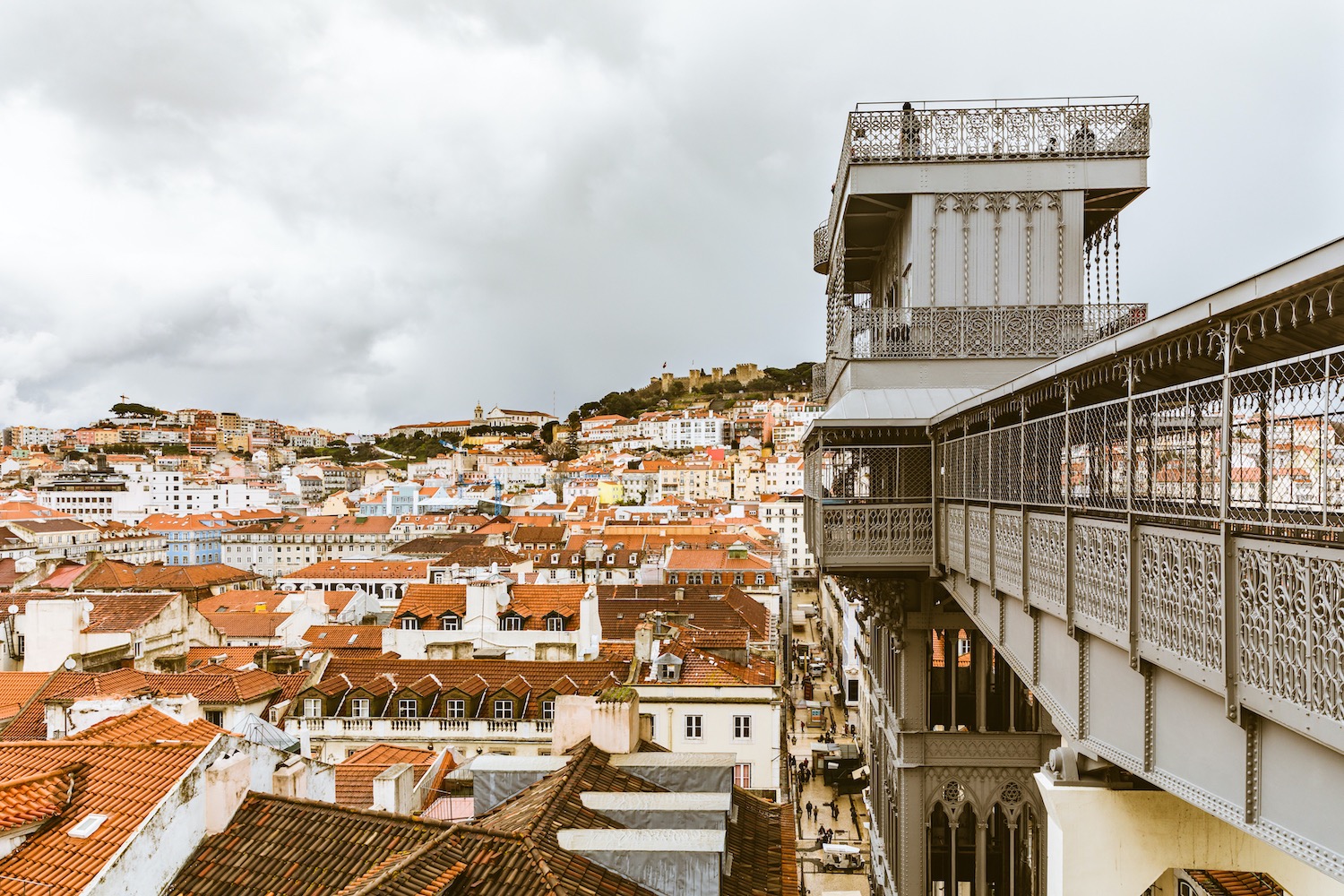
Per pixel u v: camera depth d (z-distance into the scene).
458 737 35.28
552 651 44.50
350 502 199.00
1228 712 6.55
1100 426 9.00
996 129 20.61
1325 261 5.22
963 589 15.59
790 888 13.68
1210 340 6.99
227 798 13.69
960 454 15.41
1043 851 20.52
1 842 11.88
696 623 52.34
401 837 12.93
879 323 20.20
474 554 92.12
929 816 21.11
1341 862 5.61
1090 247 22.38
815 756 49.72
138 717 16.64
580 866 12.09
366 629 49.56
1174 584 7.41
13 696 34.00
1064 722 10.23
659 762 15.73
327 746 35.50
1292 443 5.83
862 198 21.09
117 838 12.09
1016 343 19.77
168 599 46.03
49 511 153.12
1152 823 9.54
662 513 134.62
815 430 18.23
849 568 17.34
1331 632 5.32
